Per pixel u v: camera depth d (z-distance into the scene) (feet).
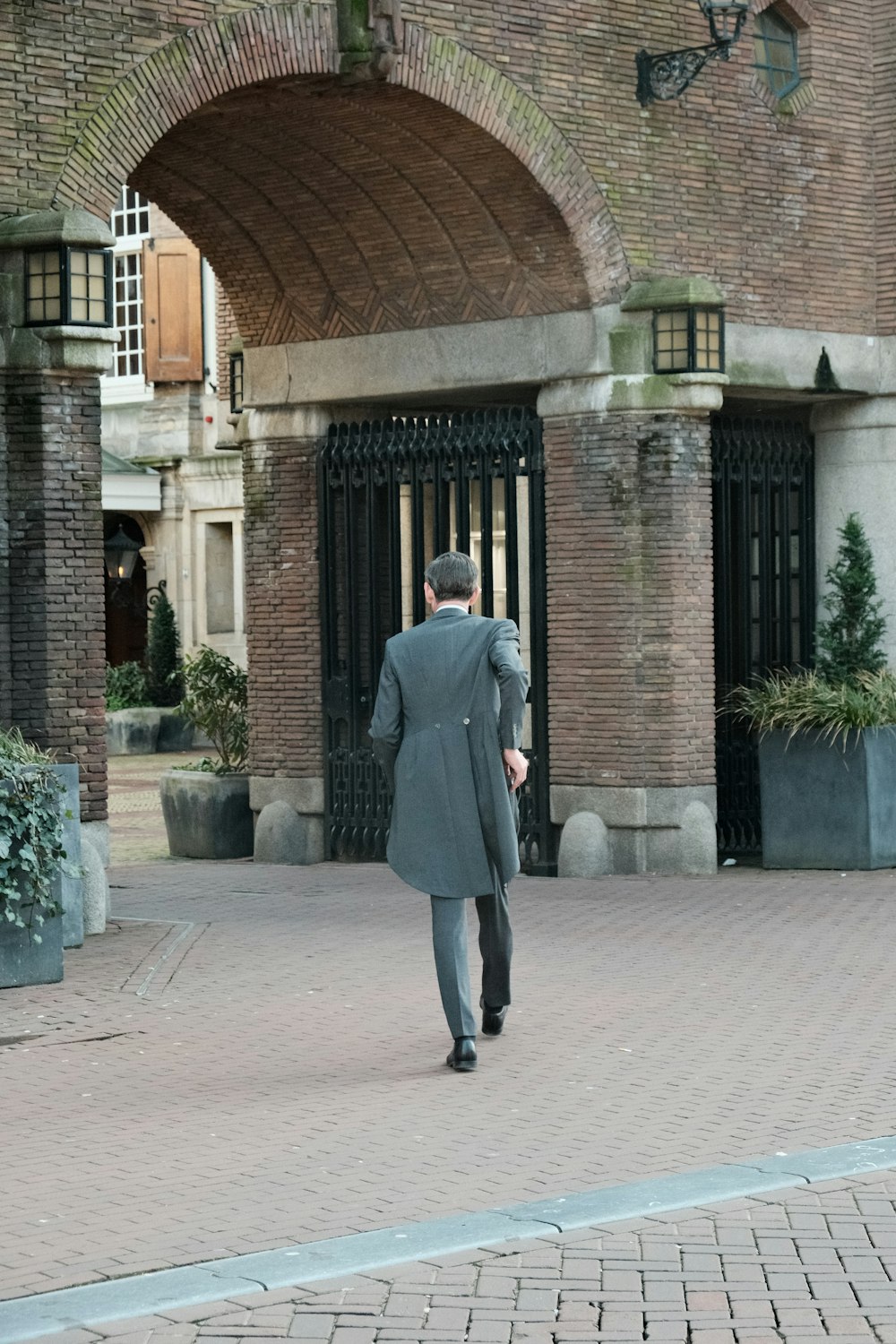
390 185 53.21
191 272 112.68
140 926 44.04
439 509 56.90
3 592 42.19
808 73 58.03
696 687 53.93
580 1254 20.52
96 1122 26.53
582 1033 32.07
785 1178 23.18
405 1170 23.85
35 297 41.83
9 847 35.94
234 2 45.29
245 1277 19.75
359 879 53.88
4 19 41.73
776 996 35.12
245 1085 28.60
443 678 29.91
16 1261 20.48
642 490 53.26
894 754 54.49
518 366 54.65
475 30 49.44
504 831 29.78
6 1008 34.45
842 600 58.18
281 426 59.62
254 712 60.54
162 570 114.73
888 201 59.11
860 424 59.88
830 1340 18.28
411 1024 32.89
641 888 50.72
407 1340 18.28
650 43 53.78
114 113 43.47
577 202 52.11
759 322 56.34
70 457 42.50
